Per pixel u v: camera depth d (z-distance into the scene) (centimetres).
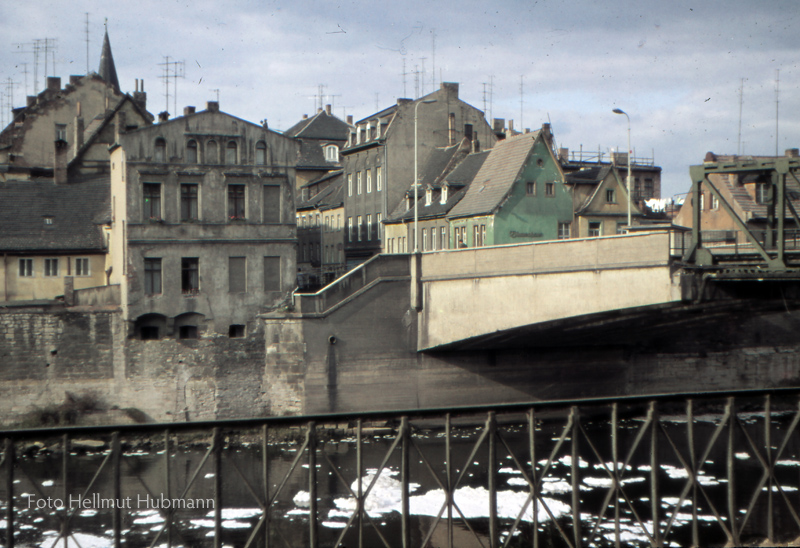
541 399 4709
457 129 7412
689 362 4994
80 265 5144
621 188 6228
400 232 7031
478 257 3975
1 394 4400
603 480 3431
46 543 2619
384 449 4012
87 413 4512
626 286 3166
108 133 5994
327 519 2955
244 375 4791
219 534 1425
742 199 5666
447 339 4234
